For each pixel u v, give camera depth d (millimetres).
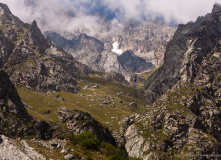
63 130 134500
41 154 83750
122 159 99062
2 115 122438
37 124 117000
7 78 146750
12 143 85688
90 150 97125
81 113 144500
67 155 85000
